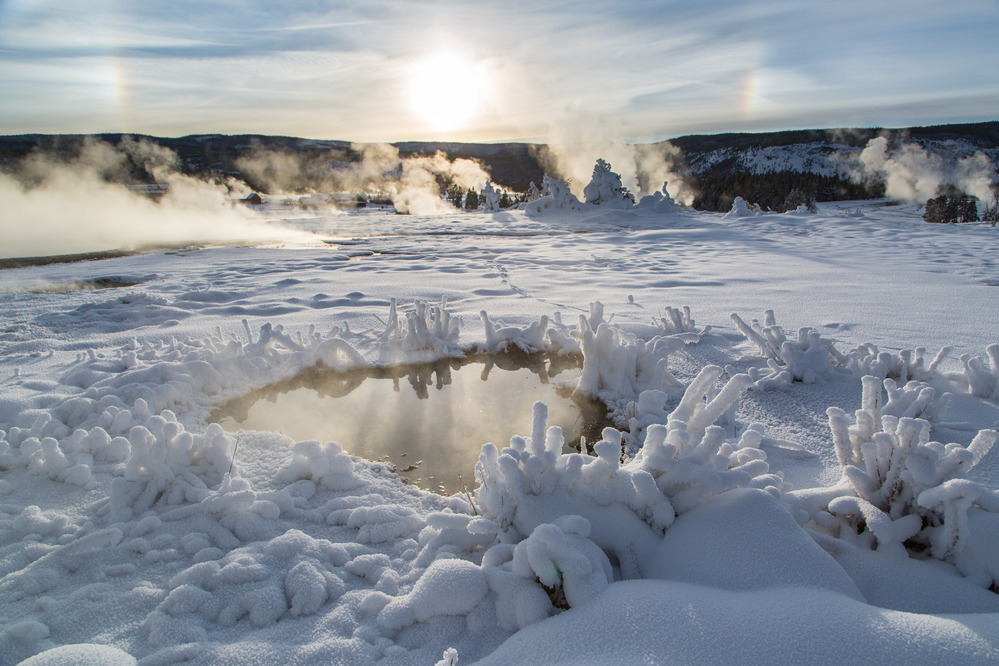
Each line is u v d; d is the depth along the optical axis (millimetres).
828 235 18125
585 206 29469
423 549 2453
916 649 1493
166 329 6484
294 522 2736
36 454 3191
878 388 2680
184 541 2512
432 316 5844
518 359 5598
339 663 1835
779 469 3172
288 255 14109
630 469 2586
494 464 2527
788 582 1896
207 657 1843
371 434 3979
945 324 6219
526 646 1708
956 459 2215
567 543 2049
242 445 3561
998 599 1916
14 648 1935
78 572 2367
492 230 22750
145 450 2885
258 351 5172
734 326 6277
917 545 2303
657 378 4402
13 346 5738
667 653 1562
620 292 8727
